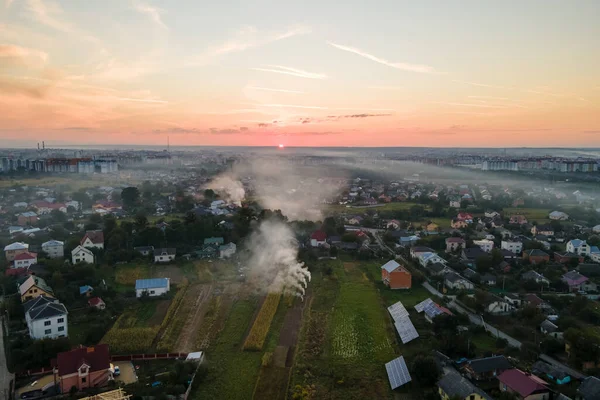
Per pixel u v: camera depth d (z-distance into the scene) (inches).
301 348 2696.9
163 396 2082.9
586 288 3703.3
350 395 2199.8
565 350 2556.6
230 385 2305.6
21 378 2340.1
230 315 3213.6
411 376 2319.1
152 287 3570.4
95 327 2861.7
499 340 2714.1
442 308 3120.1
